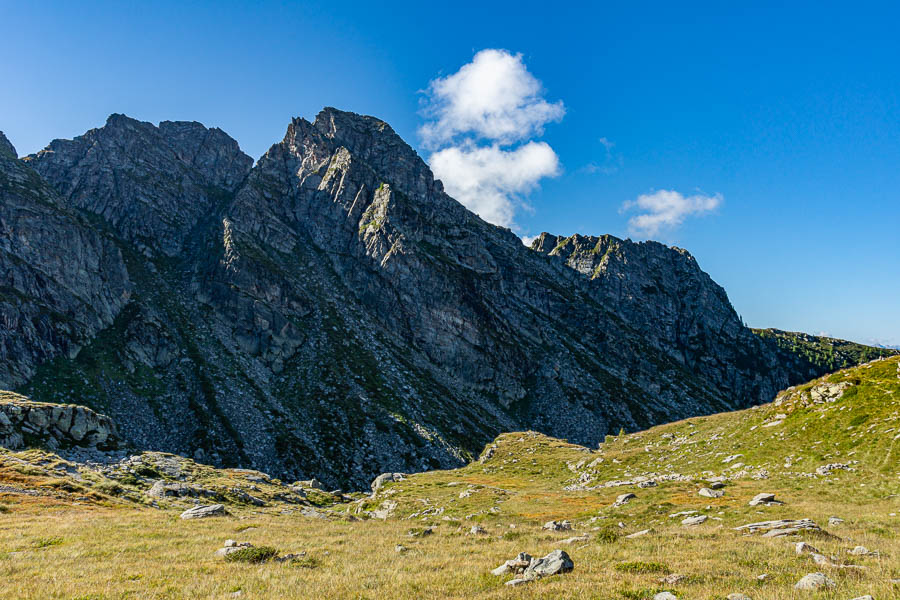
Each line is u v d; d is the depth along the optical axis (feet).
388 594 57.16
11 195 599.57
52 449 248.32
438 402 636.48
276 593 57.88
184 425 474.08
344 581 63.46
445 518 177.17
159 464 243.40
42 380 468.34
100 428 280.31
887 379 182.09
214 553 84.12
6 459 183.52
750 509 126.52
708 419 327.67
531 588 56.85
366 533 121.39
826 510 118.11
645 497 164.86
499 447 393.50
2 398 271.08
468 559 79.82
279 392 580.71
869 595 44.96
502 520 165.78
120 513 140.46
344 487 437.17
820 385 204.13
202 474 244.22
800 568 59.82
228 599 55.83
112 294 623.36
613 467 262.88
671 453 252.01
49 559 77.56
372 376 635.66
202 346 610.65
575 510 172.55
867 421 170.71
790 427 197.36
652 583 55.98
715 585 53.72
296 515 187.83
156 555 82.58
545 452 363.35
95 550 84.69
